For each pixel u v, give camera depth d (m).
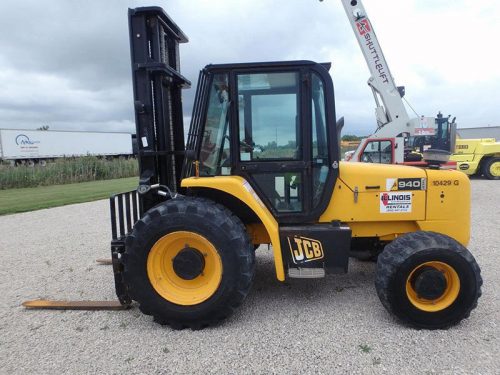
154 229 3.13
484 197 10.33
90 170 21.66
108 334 3.18
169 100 4.02
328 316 3.37
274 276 4.40
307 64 3.31
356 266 4.72
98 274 4.73
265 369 2.63
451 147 11.90
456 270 3.05
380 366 2.62
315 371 2.59
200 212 3.12
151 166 3.66
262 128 3.43
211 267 3.25
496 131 44.19
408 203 3.52
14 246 6.25
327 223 3.59
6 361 2.81
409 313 3.08
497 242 5.64
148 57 3.51
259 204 3.35
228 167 3.49
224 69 3.33
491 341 2.90
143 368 2.68
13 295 4.11
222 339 3.03
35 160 34.50
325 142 3.47
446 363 2.63
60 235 7.00
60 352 2.91
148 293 3.19
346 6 9.85
